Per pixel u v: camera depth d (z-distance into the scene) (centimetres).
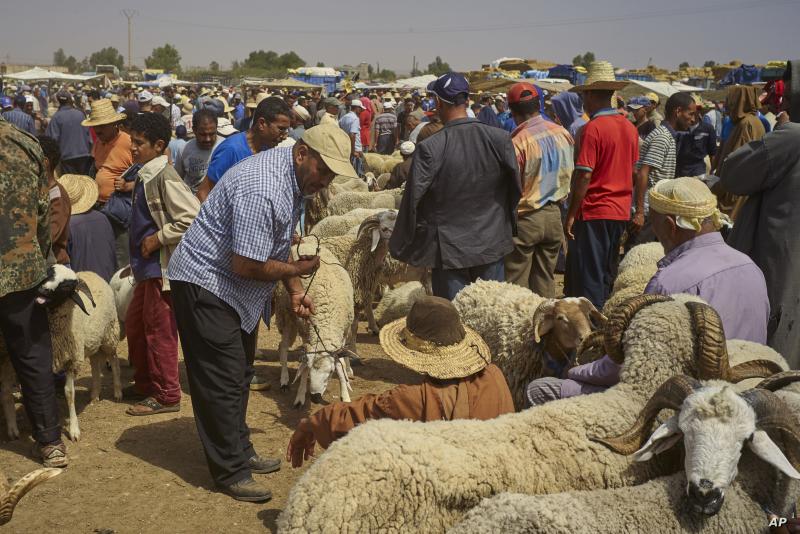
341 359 567
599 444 288
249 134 586
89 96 1780
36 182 448
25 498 432
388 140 2186
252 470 472
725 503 261
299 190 413
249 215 398
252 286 429
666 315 305
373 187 1452
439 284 563
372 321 804
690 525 256
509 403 338
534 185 625
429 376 331
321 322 561
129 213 754
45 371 466
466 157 535
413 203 536
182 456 497
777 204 414
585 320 421
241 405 465
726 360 291
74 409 514
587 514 250
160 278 539
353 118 1644
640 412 285
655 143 800
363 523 266
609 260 679
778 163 409
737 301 357
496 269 572
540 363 459
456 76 543
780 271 412
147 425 544
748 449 268
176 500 437
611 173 655
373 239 679
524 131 628
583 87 670
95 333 530
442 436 284
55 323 489
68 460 480
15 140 438
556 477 282
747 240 435
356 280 707
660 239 385
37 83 6475
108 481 457
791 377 273
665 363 301
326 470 272
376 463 270
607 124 649
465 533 252
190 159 820
